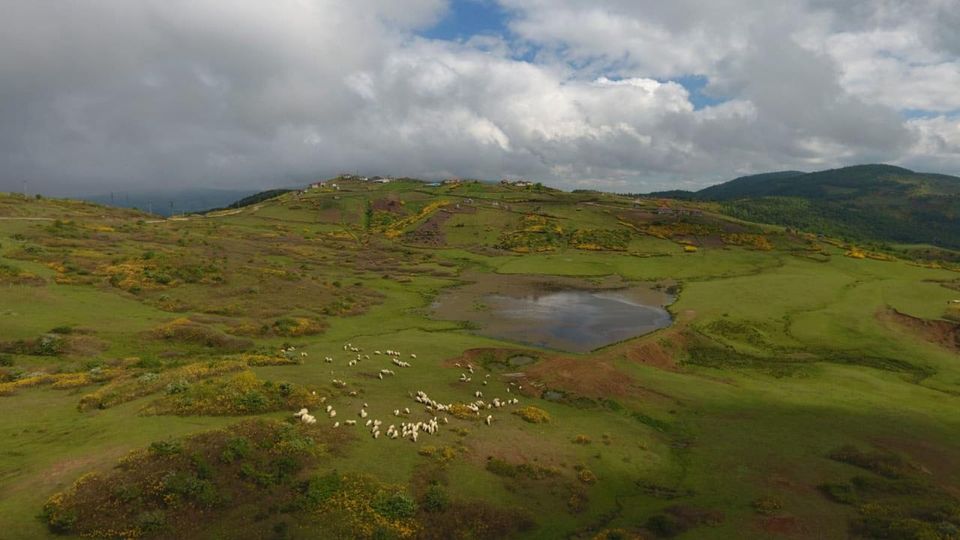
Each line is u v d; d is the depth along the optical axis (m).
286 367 45.12
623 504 28.44
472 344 61.16
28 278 65.12
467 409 38.88
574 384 47.16
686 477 32.00
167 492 23.12
